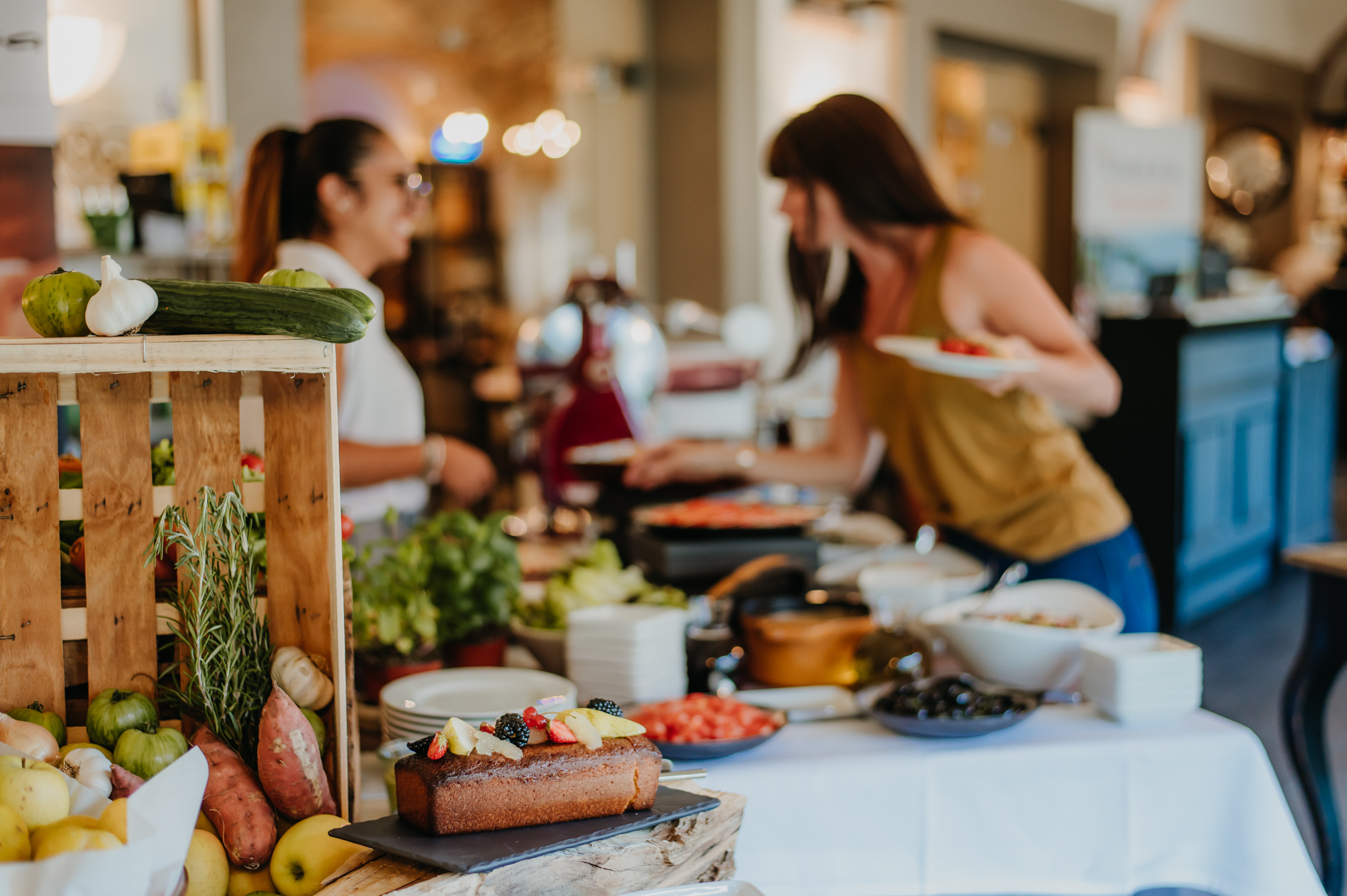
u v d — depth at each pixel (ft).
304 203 6.97
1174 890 6.26
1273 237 39.09
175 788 3.04
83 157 11.35
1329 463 22.40
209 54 12.39
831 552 8.00
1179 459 16.40
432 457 6.98
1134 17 29.09
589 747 3.56
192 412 3.86
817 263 7.76
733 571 6.99
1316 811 7.98
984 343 6.40
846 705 5.46
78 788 3.22
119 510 3.81
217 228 11.20
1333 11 38.01
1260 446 19.08
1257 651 15.53
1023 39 24.21
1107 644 5.48
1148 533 16.63
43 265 7.03
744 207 19.16
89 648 3.82
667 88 19.53
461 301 23.06
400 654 5.53
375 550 7.07
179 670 3.95
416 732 4.73
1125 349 16.60
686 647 5.93
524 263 23.30
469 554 5.89
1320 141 39.29
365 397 7.25
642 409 15.84
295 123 13.05
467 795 3.34
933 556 7.41
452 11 22.62
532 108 23.52
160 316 3.59
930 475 7.45
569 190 21.76
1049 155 28.04
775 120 19.43
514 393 20.80
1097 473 7.28
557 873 3.34
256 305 3.57
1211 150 37.83
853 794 4.71
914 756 4.80
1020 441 6.98
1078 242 24.93
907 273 7.24
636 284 20.20
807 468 8.49
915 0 21.11
